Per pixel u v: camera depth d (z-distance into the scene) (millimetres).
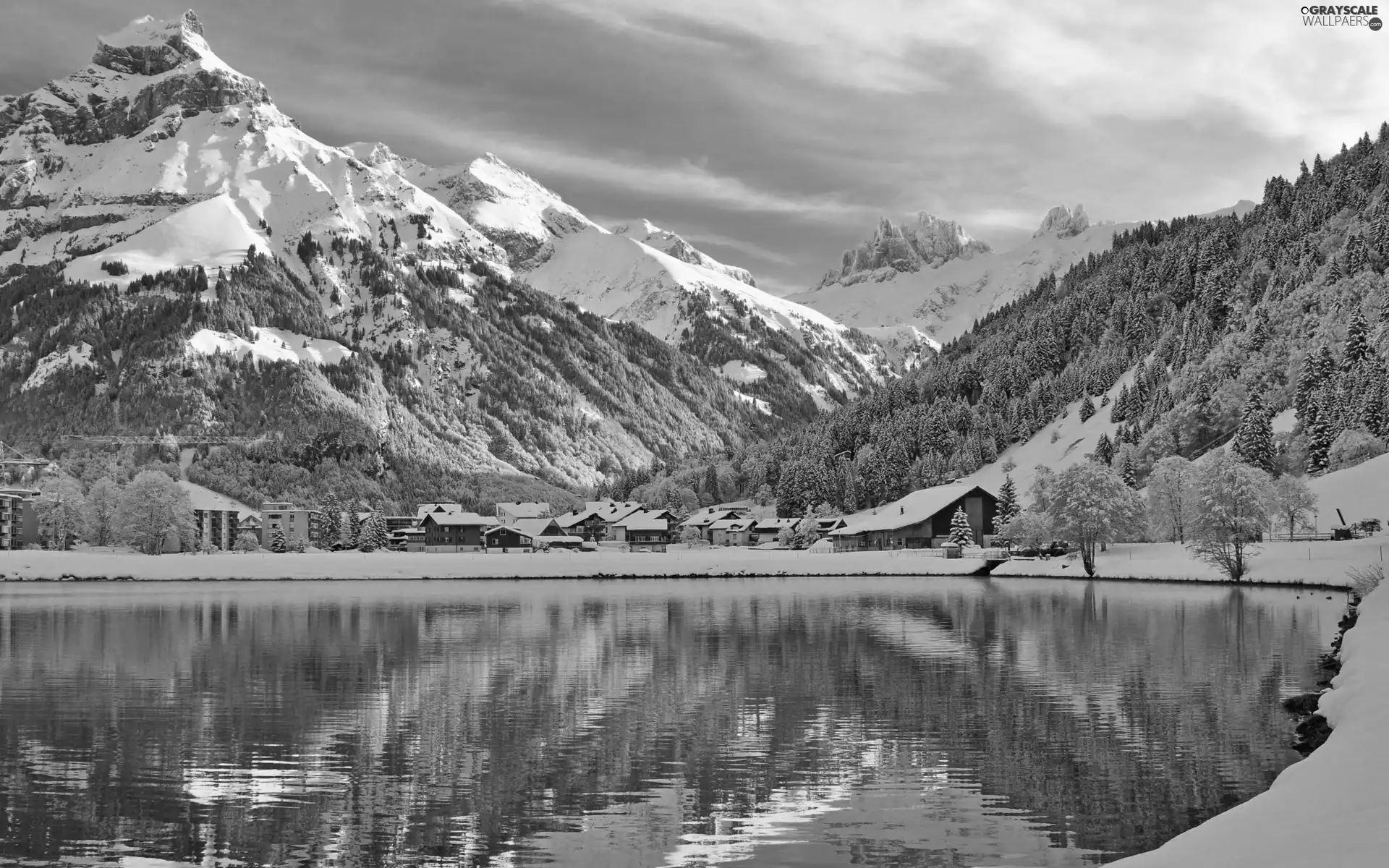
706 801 33531
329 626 86000
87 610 104375
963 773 36344
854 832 30375
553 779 36125
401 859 28672
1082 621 83438
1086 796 33406
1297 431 188875
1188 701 48094
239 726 44781
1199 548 131000
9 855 29141
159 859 28891
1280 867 19797
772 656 65000
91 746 41000
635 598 119188
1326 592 109312
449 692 52594
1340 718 36219
